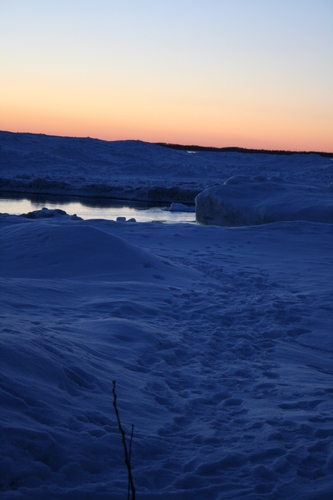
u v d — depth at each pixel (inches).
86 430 138.5
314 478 131.5
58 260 447.5
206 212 1039.0
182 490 121.0
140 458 135.3
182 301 358.3
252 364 242.8
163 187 1835.6
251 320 325.4
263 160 4303.6
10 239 500.1
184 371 222.4
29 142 4119.1
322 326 319.9
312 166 3575.3
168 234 715.4
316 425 163.2
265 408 181.3
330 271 504.7
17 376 150.9
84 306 320.5
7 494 104.9
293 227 767.7
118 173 2982.3
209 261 546.3
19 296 323.0
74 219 875.4
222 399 195.8
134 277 425.7
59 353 183.6
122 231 732.0
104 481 121.1
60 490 111.7
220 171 3105.3
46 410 141.4
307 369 241.6
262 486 125.3
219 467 135.0
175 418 168.9
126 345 241.9
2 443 117.5
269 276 475.5
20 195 1841.8
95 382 177.2
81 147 4094.5
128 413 161.8
